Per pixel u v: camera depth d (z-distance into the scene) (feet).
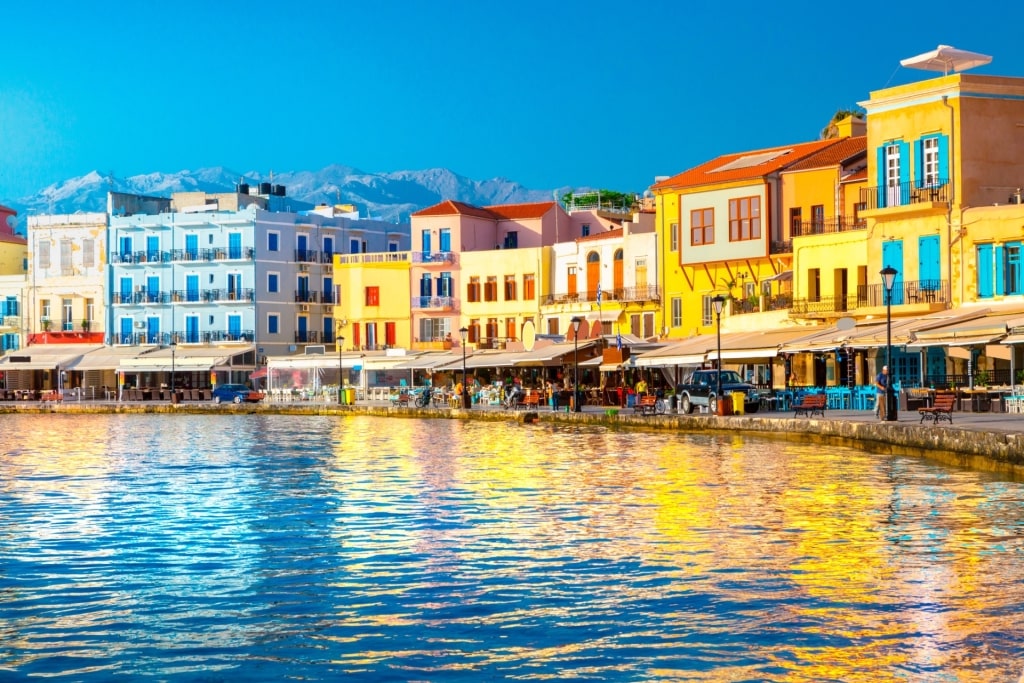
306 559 72.90
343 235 422.00
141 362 367.66
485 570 68.44
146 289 408.67
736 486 105.91
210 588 64.95
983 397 170.81
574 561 70.64
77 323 414.82
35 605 61.41
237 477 124.06
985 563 68.69
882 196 219.20
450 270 359.46
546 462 134.41
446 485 111.75
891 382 151.33
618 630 54.95
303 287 409.69
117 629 56.65
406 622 57.06
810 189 257.55
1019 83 209.67
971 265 203.21
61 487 115.75
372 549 75.97
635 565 69.15
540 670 49.37
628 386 265.34
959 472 115.24
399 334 368.48
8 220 465.88
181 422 263.90
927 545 74.59
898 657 50.11
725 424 180.34
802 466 123.44
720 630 54.65
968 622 55.42
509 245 367.66
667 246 290.97
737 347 207.21
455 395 285.84
